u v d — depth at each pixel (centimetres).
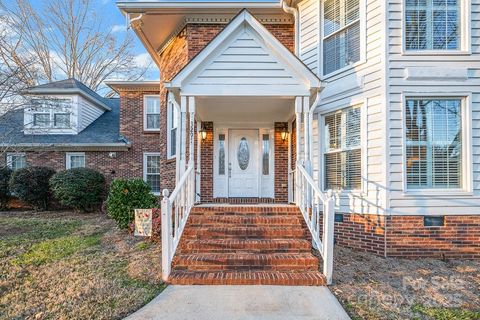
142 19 914
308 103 671
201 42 906
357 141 721
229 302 430
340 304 431
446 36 676
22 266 584
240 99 705
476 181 660
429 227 659
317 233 558
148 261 575
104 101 1745
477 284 518
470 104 663
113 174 1394
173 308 414
